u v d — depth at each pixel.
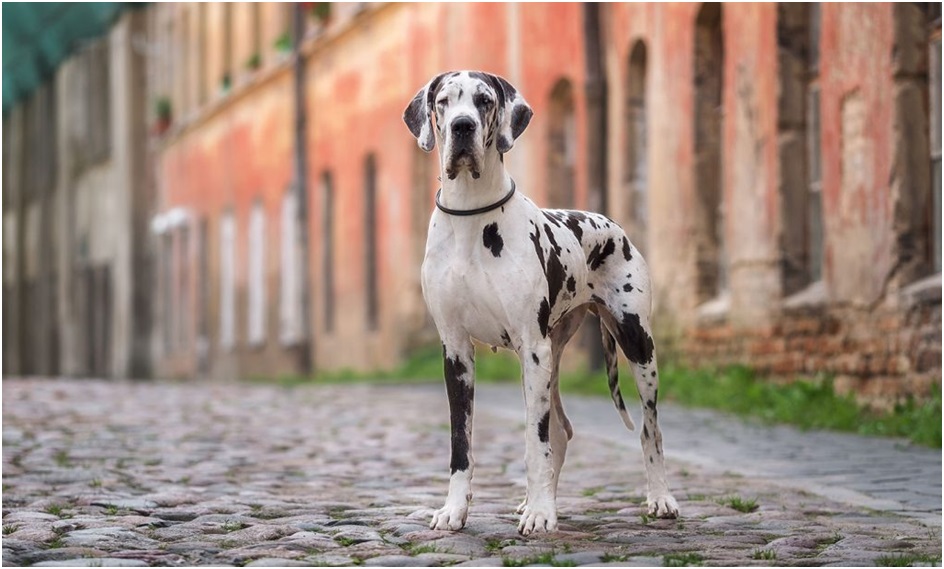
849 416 11.16
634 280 6.74
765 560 5.39
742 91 14.02
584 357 17.64
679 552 5.62
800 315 12.84
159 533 6.17
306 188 26.98
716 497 7.42
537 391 6.10
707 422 11.86
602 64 17.09
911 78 11.25
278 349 28.61
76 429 11.78
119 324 38.31
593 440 10.80
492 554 5.59
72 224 43.78
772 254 13.43
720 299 14.92
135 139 37.59
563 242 6.37
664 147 15.71
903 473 8.30
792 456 9.34
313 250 26.95
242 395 16.91
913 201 11.23
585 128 17.23
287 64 27.70
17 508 7.02
